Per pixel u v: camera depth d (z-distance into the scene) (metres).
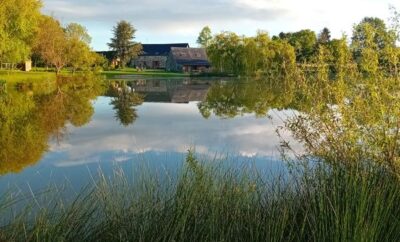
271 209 5.15
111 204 5.30
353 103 5.54
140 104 29.89
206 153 12.27
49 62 63.09
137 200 5.45
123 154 13.10
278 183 5.82
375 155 5.26
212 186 5.36
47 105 27.70
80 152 13.53
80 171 10.98
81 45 66.06
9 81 43.19
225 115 22.98
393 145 5.11
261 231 4.76
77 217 5.06
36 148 14.26
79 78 60.22
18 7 37.44
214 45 69.56
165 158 12.00
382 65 5.50
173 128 18.69
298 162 6.86
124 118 22.41
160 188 5.87
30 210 5.60
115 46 109.19
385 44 5.51
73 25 66.38
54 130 18.20
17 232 4.83
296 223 4.74
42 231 4.69
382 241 4.31
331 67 5.86
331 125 5.57
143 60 118.75
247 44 62.12
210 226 4.72
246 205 5.20
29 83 44.28
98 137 16.41
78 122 20.73
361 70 5.70
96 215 5.29
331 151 5.50
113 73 84.06
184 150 13.49
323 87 5.79
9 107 25.78
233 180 5.67
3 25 36.75
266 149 13.14
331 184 4.95
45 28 60.69
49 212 5.69
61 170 11.16
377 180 4.92
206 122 20.42
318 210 4.82
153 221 4.97
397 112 5.18
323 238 4.34
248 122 19.95
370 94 5.51
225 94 36.38
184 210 4.93
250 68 61.31
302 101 5.94
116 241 4.80
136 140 15.63
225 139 15.43
